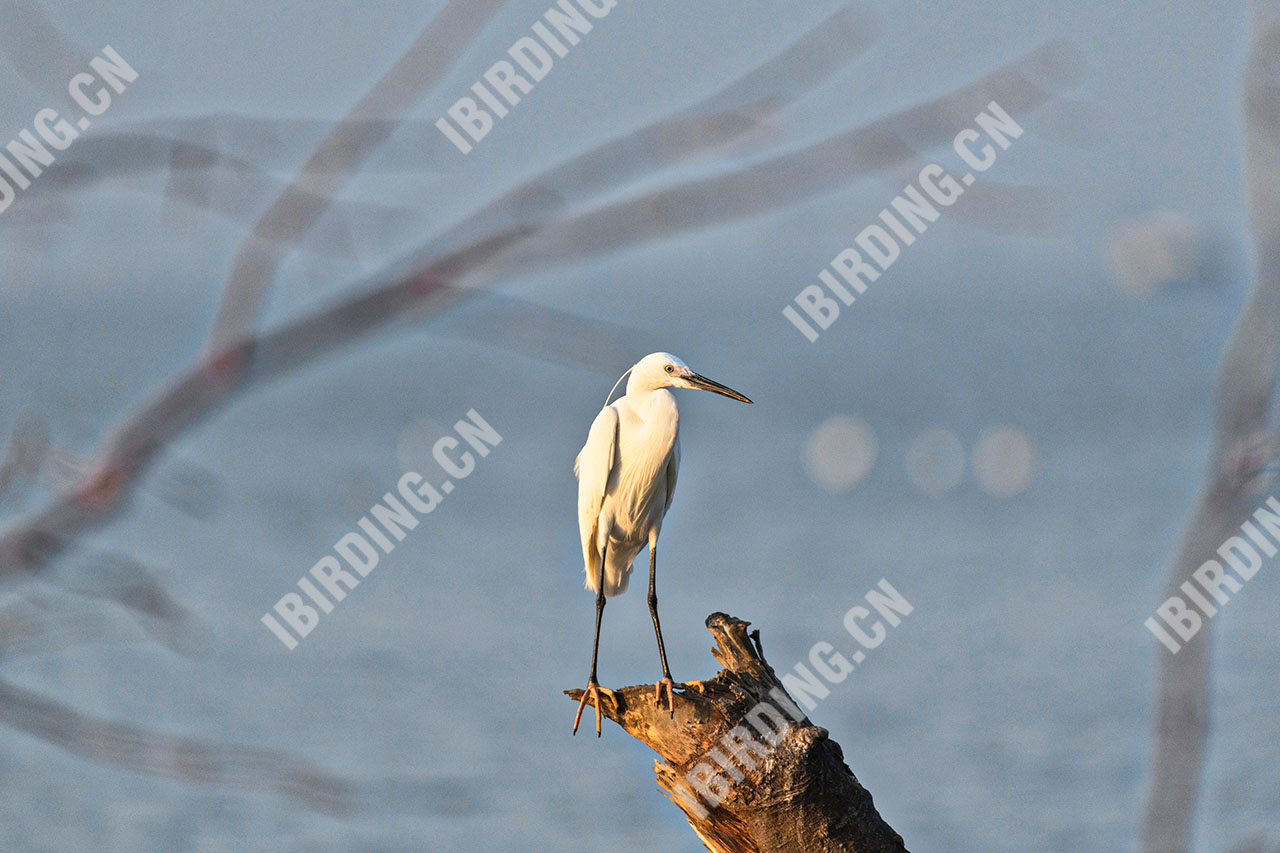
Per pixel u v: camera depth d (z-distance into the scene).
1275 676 17.38
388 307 4.61
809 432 52.56
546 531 33.53
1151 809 4.27
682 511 38.09
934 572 28.80
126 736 5.06
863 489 40.56
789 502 38.88
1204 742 4.28
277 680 20.78
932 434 47.88
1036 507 36.09
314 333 4.61
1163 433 48.00
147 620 6.35
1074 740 17.69
